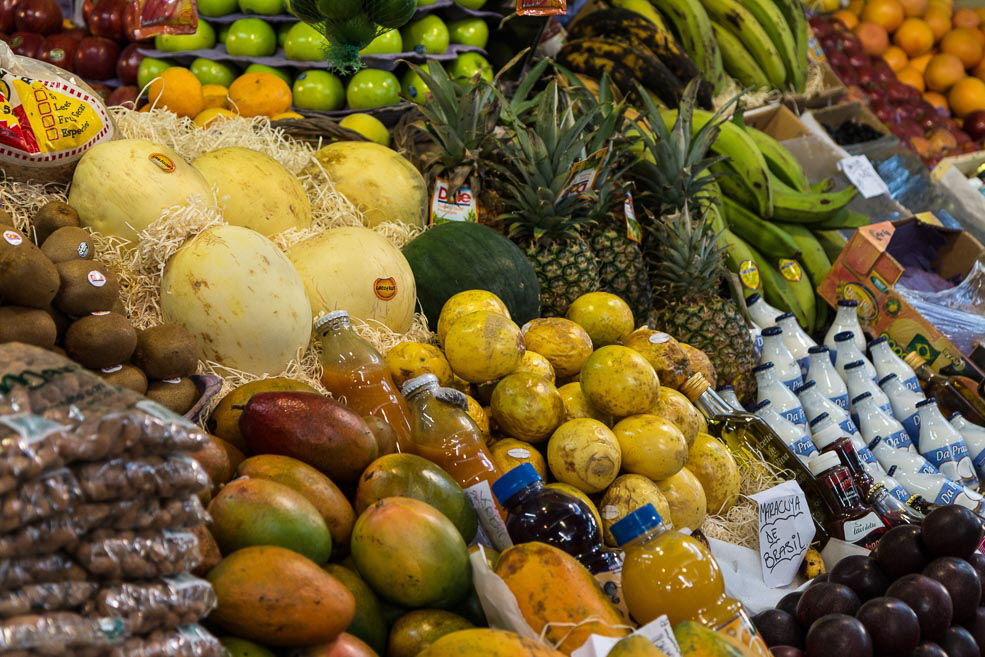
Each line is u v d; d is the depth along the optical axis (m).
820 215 3.94
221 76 3.88
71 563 0.99
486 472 1.73
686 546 1.38
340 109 3.83
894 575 1.88
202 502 1.37
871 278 3.55
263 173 2.44
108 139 2.22
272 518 1.32
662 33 4.22
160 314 2.08
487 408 2.22
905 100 5.58
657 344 2.45
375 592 1.43
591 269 2.92
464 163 2.91
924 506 2.65
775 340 3.19
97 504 1.00
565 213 2.91
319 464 1.57
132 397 1.06
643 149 3.44
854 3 6.20
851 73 5.45
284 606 1.19
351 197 2.79
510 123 3.04
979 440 3.19
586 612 1.32
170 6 2.58
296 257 2.35
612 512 1.88
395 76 3.89
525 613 1.34
